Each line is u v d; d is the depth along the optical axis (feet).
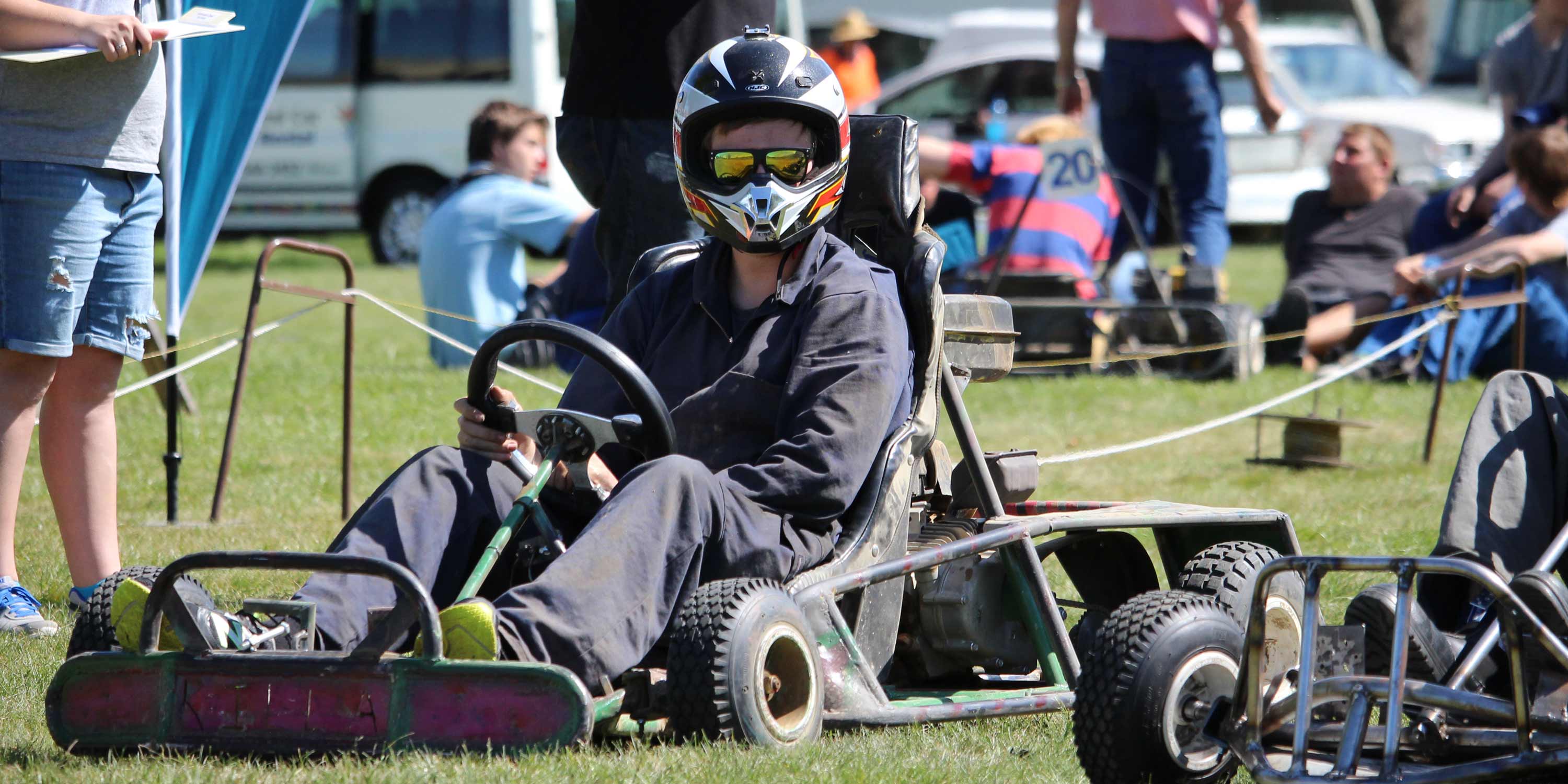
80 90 57.72
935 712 46.09
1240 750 39.04
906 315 49.85
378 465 100.63
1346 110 245.65
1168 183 158.20
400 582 39.63
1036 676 54.44
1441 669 43.55
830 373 46.75
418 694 40.24
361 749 40.22
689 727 41.47
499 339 45.27
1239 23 143.74
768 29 50.44
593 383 49.85
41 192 57.31
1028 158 138.31
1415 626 43.47
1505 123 137.90
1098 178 130.21
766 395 47.80
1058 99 152.35
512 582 46.47
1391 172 145.07
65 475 60.80
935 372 49.70
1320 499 89.86
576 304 133.08
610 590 41.34
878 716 45.03
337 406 120.57
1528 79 135.44
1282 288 195.31
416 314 190.80
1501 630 40.55
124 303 60.08
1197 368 134.92
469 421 46.98
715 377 48.91
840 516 47.11
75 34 56.59
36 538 79.77
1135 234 135.95
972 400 126.00
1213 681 42.01
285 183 265.54
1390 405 121.39
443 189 262.47
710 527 43.62
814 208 48.34
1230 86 239.30
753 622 41.83
